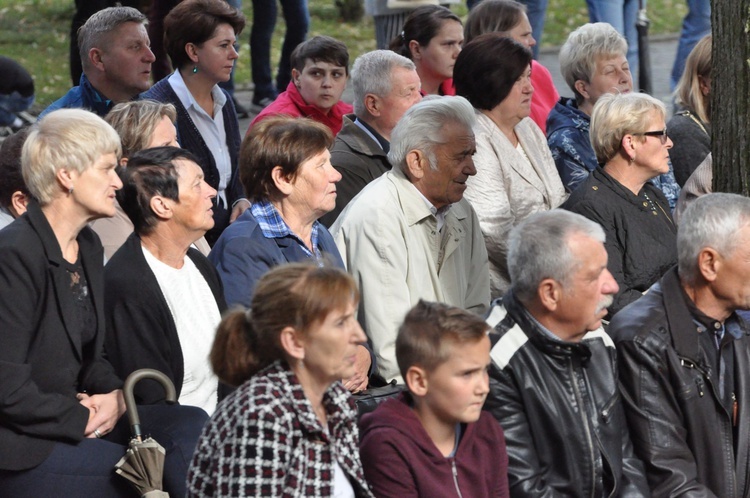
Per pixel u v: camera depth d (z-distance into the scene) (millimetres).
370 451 9352
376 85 15422
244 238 12125
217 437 8508
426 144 13047
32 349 10203
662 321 11227
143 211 11156
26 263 10102
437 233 13477
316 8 39125
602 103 14461
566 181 17109
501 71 15672
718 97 13047
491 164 15523
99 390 10703
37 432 10039
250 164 12344
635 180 14367
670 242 14312
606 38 17734
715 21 12984
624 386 11211
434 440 9516
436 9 18984
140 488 9852
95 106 17859
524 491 10312
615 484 10641
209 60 17422
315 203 12297
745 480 11359
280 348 8727
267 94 27891
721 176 13117
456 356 9172
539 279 10320
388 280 12945
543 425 10445
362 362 12430
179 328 11227
